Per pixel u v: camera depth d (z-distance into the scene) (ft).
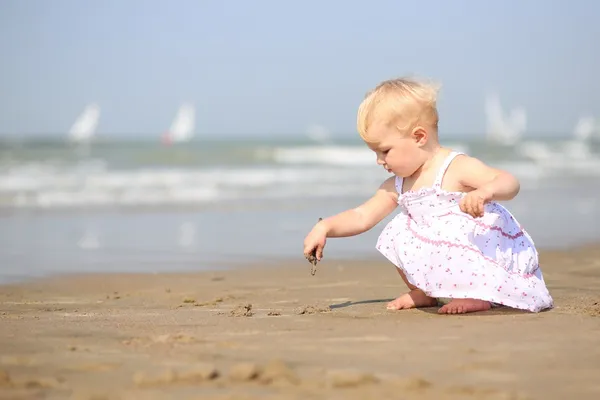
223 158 110.42
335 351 10.94
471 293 14.34
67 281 23.50
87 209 48.91
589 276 22.77
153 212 47.16
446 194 14.74
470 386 8.82
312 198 57.82
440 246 14.61
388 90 14.96
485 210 14.84
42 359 10.47
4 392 8.76
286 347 11.25
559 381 9.19
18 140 185.98
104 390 8.82
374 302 17.38
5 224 40.47
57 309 17.20
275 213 46.65
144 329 13.02
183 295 20.24
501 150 156.66
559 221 41.09
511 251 14.85
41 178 70.85
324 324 13.37
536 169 104.42
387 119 14.88
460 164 14.87
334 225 15.47
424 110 14.88
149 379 9.14
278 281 22.98
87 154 109.60
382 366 9.98
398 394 8.54
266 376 9.17
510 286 14.34
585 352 10.70
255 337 12.09
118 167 90.99
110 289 21.88
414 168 15.15
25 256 29.19
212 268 26.22
